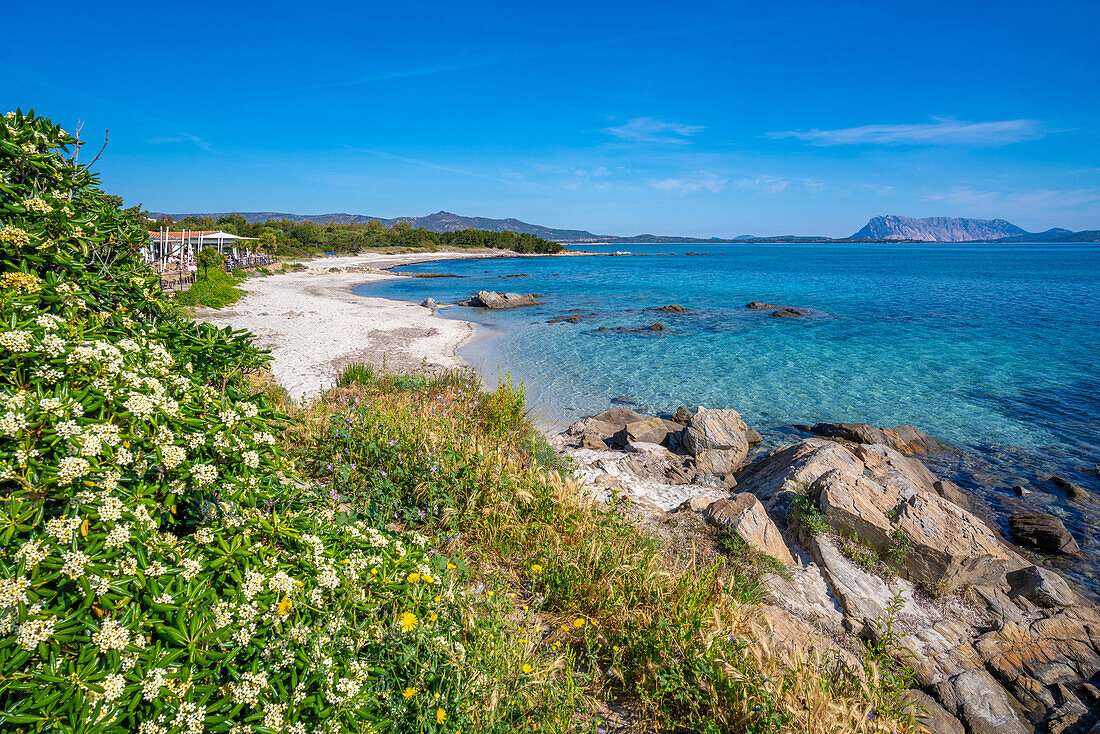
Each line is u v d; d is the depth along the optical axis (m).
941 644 6.23
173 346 3.68
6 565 1.99
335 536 3.37
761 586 6.12
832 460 9.32
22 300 2.83
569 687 3.47
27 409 2.24
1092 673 6.22
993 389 18.78
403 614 3.20
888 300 44.38
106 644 2.01
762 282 63.03
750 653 4.11
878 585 6.88
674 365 21.77
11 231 3.20
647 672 3.86
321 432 6.36
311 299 36.22
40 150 3.59
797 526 7.86
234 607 2.45
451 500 5.34
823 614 6.21
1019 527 9.91
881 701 4.25
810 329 30.23
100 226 3.86
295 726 2.27
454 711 2.92
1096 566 9.02
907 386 19.08
